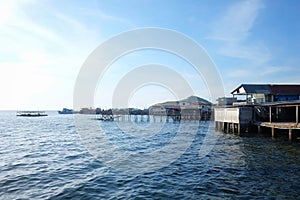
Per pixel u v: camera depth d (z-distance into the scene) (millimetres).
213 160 13984
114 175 11133
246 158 14180
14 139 25062
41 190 9078
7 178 10586
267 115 27500
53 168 12453
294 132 21453
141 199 8219
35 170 12039
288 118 27672
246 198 8109
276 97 31719
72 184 9797
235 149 17375
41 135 28938
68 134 29969
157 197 8375
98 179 10492
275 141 20469
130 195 8594
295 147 17516
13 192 8859
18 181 10172
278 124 20859
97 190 9117
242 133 25984
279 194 8422
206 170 11781
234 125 27750
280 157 14250
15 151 17656
